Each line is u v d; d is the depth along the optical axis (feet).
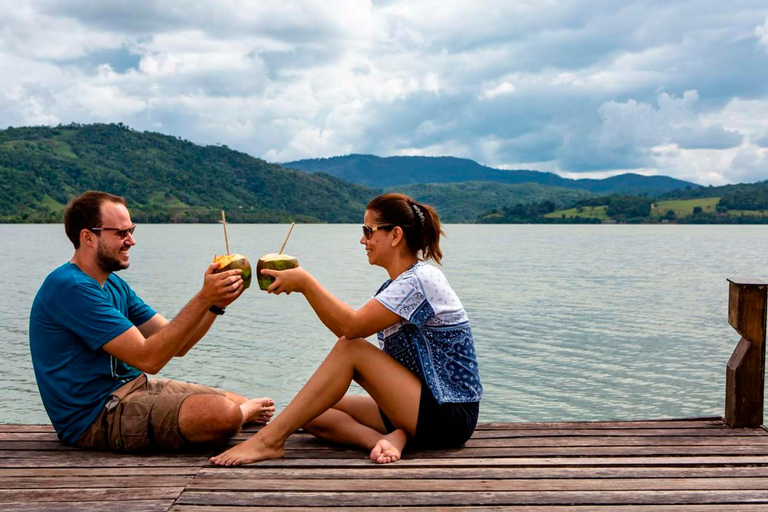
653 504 9.93
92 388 12.00
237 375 41.39
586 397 36.86
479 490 10.36
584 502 9.96
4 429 13.50
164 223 637.30
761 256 186.29
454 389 11.88
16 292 85.20
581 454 12.14
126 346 11.34
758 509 9.78
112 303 12.45
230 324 62.08
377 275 113.39
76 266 11.92
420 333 11.85
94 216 11.68
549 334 56.24
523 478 10.91
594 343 52.39
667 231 532.32
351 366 11.70
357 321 11.32
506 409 34.60
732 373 14.07
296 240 302.45
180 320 11.27
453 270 128.16
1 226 499.10
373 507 9.70
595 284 100.48
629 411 34.14
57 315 11.53
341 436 12.44
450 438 12.01
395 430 12.14
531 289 92.48
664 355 47.88
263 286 11.23
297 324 62.13
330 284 96.58
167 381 13.51
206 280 11.12
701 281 106.42
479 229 621.72
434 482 10.68
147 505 9.71
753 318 13.98
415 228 11.91
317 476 10.90
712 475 11.19
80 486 10.44
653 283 102.68
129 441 11.81
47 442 12.66
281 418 11.71
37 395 37.04
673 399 36.47
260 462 11.55
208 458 11.78
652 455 12.16
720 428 14.01
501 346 51.03
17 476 10.87
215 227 593.01
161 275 110.32
